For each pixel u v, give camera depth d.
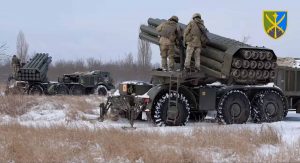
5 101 17.78
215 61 14.76
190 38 14.45
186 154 8.07
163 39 15.21
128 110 14.55
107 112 15.94
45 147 8.58
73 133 10.13
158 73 14.99
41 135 10.07
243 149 8.77
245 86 15.42
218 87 15.38
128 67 60.84
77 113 16.53
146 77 58.91
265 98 15.47
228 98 14.96
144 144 9.04
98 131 10.49
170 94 14.32
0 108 17.08
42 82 31.03
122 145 8.77
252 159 8.02
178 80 14.22
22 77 30.31
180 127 12.90
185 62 14.58
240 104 15.10
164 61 15.33
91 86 33.97
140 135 10.23
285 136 10.95
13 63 30.45
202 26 14.48
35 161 7.70
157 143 9.35
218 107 14.93
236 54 14.33
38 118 15.92
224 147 9.08
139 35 17.84
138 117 15.90
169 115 14.18
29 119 15.62
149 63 60.12
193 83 14.76
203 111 15.70
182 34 15.20
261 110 15.39
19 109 17.28
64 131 10.58
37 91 30.48
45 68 31.19
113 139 9.39
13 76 30.53
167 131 11.33
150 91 14.47
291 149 8.73
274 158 8.08
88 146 8.95
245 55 14.07
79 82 33.84
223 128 11.40
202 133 10.55
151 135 10.37
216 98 15.18
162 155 7.97
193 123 15.09
